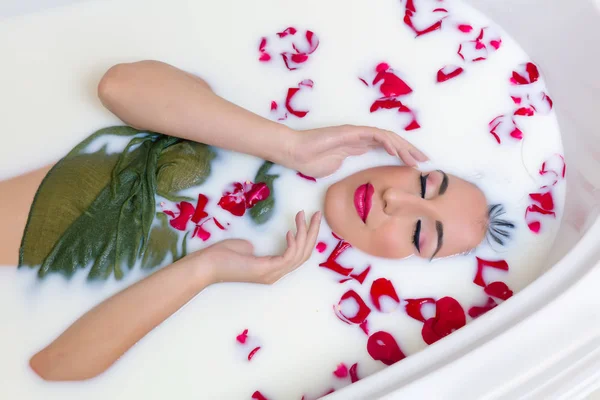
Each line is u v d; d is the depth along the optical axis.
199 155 1.17
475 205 1.10
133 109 1.06
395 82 1.24
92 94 1.21
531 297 0.91
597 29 1.06
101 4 1.26
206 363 1.06
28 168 1.15
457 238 1.07
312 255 1.14
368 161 1.19
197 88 1.09
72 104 1.20
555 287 0.90
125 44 1.25
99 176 1.11
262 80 1.25
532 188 1.16
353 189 1.12
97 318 1.01
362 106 1.24
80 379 1.01
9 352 1.04
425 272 1.12
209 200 1.17
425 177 1.10
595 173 1.06
